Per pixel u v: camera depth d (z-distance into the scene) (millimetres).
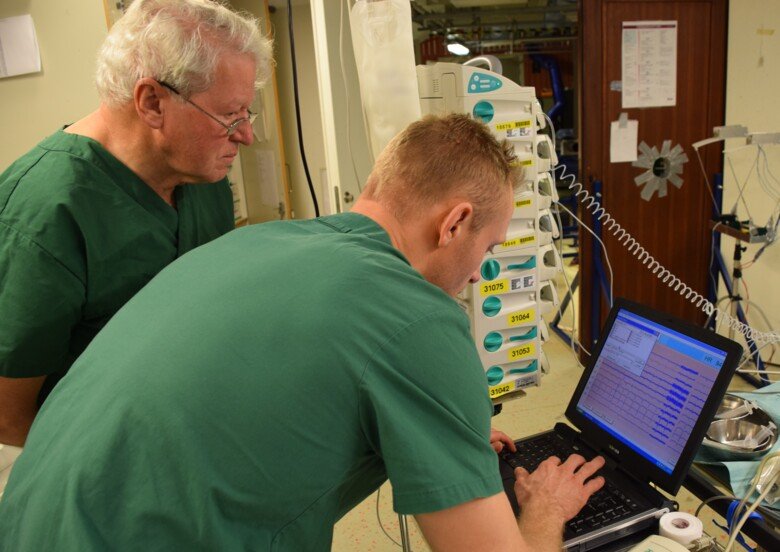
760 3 2949
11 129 2137
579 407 1238
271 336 696
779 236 2943
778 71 2926
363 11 1335
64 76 2098
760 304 3166
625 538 985
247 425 674
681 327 1086
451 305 770
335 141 1807
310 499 712
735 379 2957
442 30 6145
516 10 5695
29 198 1027
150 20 965
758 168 3049
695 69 3168
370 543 2088
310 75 3346
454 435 711
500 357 1523
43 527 694
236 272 779
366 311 706
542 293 1606
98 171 1071
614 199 3256
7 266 1014
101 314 1138
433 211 838
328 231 859
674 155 3250
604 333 1251
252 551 696
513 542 716
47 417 798
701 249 3414
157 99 989
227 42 990
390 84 1344
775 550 902
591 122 3141
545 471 1034
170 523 668
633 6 3047
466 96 1424
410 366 697
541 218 1574
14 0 2029
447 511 689
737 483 1032
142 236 1132
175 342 722
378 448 725
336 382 683
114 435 691
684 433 1011
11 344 1026
